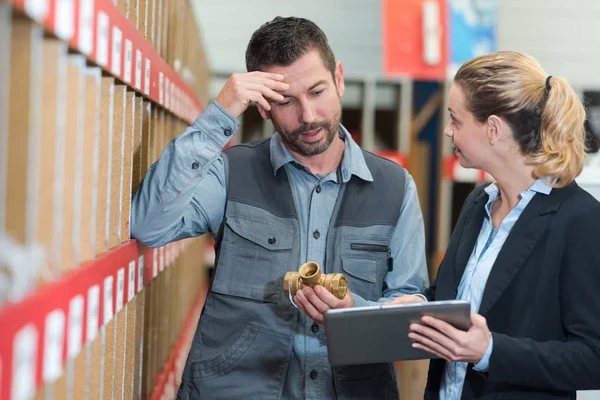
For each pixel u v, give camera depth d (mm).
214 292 1950
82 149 1317
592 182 2373
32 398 1068
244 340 1902
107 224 1547
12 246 1014
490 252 1789
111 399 1613
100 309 1410
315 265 1755
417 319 1541
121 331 1732
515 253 1707
